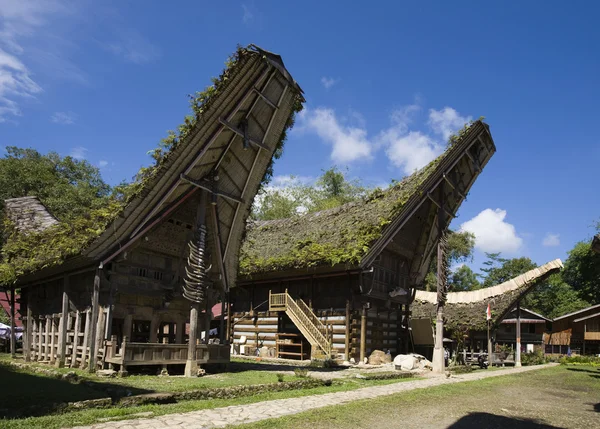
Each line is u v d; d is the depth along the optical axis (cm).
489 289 2900
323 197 4731
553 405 1080
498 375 1823
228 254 1591
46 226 1711
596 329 3572
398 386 1245
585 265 5003
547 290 5478
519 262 5462
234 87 1212
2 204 3167
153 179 1221
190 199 1455
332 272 2114
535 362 3012
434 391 1177
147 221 1306
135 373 1226
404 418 812
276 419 725
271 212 4581
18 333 2461
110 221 1213
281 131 1457
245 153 1430
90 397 818
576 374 2033
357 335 2077
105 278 1271
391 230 2038
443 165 2105
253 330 2458
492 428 775
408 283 2466
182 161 1251
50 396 805
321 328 2103
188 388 952
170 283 1409
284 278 2327
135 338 1625
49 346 1484
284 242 2423
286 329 2338
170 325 1630
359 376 1393
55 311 1488
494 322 2633
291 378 1216
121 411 728
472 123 2123
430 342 2539
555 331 3931
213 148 1305
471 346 2833
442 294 1934
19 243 1619
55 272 1449
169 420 690
